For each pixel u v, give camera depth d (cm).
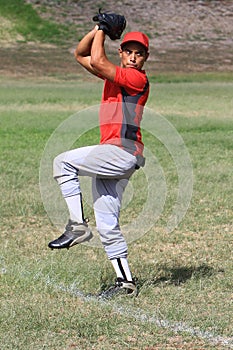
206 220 1959
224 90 6066
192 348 1102
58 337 1129
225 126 3984
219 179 2512
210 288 1380
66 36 8981
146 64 7838
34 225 1906
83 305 1272
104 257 1591
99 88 6122
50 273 1438
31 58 7900
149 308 1263
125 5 10031
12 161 2825
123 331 1157
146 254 1639
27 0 9725
